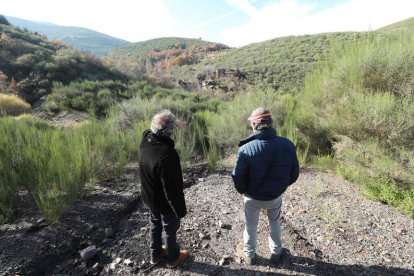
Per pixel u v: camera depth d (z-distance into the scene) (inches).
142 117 374.9
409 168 205.8
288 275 130.1
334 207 192.2
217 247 151.0
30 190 188.4
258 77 2335.1
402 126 208.4
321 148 294.4
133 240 156.0
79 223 168.4
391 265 136.2
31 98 1069.8
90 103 834.2
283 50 3206.2
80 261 139.7
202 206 196.9
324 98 277.1
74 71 1353.3
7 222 165.3
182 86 1902.1
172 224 126.8
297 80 2110.0
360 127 232.5
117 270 133.6
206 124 363.3
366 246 150.6
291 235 159.9
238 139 310.3
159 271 133.2
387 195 197.9
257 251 146.6
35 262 135.4
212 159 280.5
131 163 279.0
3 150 208.7
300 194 213.5
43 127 401.4
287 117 315.9
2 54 1337.4
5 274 127.0
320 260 139.9
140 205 195.5
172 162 110.4
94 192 211.5
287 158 117.0
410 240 155.4
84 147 230.5
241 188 120.3
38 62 1334.9
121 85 1141.1
